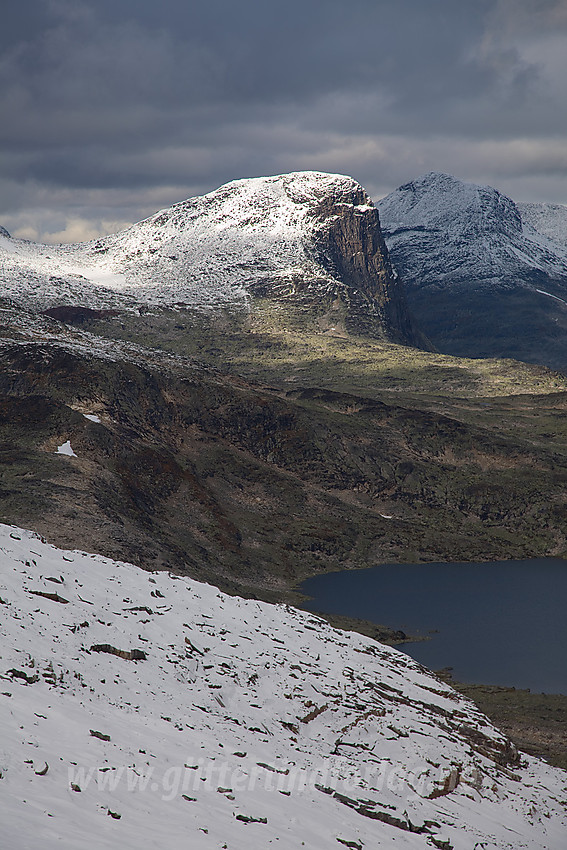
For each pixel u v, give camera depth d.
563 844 66.62
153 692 64.62
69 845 34.69
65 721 50.72
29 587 73.75
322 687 78.88
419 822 58.34
